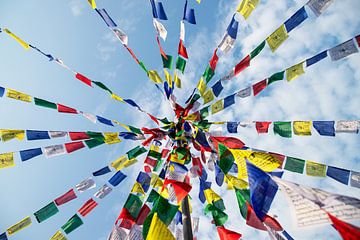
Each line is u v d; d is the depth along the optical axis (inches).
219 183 149.2
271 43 129.6
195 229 167.0
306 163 132.0
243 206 110.6
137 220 115.6
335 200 66.9
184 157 151.0
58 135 154.4
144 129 166.2
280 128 149.9
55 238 137.7
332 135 136.9
